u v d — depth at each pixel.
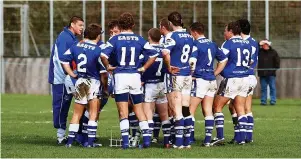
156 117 45.19
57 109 44.53
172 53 41.09
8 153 39.50
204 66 42.50
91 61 41.34
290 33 88.56
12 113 68.25
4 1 91.62
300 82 89.19
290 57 88.88
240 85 43.75
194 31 42.75
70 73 41.72
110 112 71.06
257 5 88.44
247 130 45.03
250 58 44.00
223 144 43.53
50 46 91.50
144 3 88.31
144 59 41.56
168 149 41.16
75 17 44.47
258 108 75.69
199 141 46.19
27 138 47.72
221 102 43.88
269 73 80.62
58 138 44.72
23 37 91.88
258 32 88.69
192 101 42.62
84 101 41.94
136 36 40.81
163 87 42.06
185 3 88.44
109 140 46.50
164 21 42.22
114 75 40.78
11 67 92.88
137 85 40.84
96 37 41.62
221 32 88.44
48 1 90.81
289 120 61.72
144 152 39.69
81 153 39.34
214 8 88.44
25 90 93.19
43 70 92.31
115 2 88.81
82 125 43.62
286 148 42.16
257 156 38.66
